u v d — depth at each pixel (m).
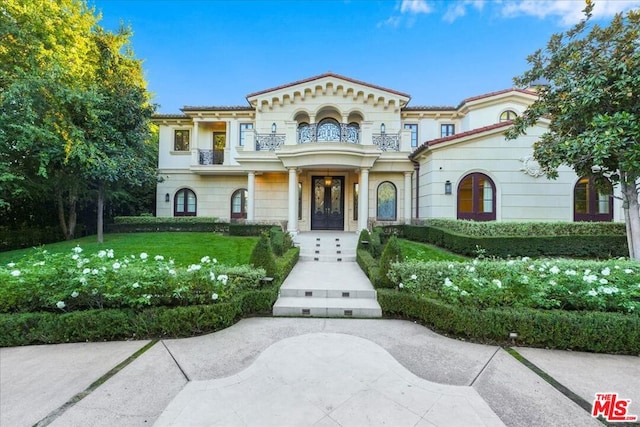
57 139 9.20
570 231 9.09
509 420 2.48
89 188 12.14
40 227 12.24
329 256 10.16
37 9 9.23
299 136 13.69
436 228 10.66
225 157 16.11
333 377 3.07
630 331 3.75
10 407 2.65
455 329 4.29
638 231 7.07
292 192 13.09
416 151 12.56
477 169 11.09
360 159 12.95
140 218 15.43
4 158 9.16
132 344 4.04
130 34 15.56
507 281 4.43
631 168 6.26
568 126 7.77
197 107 15.88
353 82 15.16
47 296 4.33
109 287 4.33
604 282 4.20
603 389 2.97
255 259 6.14
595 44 7.20
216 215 16.58
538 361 3.57
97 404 2.68
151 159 16.72
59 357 3.65
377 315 5.29
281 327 4.73
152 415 2.53
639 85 6.12
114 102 12.20
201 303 4.70
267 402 2.63
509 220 10.79
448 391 2.85
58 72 8.84
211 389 2.86
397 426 2.31
